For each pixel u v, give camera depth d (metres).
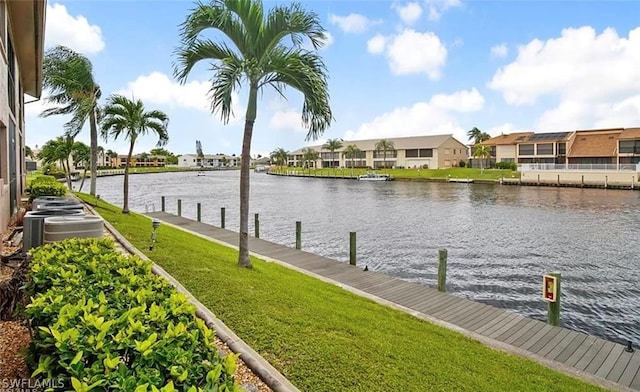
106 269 2.88
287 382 3.10
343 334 4.34
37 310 2.01
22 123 14.32
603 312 8.54
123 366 1.50
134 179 66.44
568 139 51.94
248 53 7.11
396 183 56.44
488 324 6.17
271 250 11.24
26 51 11.38
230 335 3.77
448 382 3.61
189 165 122.06
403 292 7.66
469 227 19.33
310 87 7.13
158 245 7.93
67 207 6.61
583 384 4.22
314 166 91.62
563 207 27.33
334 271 9.12
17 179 11.04
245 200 7.52
